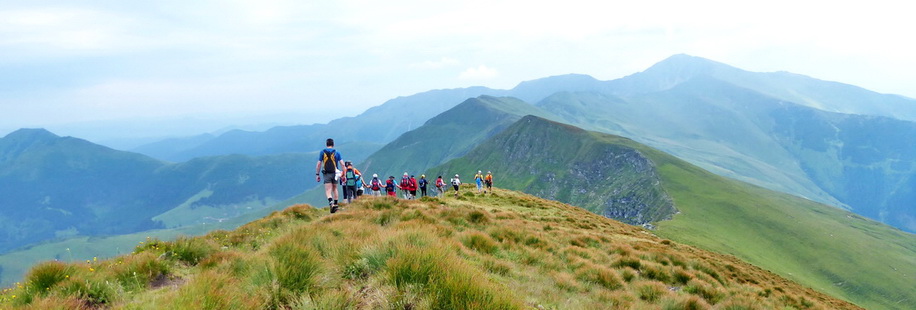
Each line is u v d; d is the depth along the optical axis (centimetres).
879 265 14700
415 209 1836
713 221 17000
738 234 15838
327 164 1644
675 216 17312
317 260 701
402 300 573
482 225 1847
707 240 13175
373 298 600
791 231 16888
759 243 15538
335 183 1662
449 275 607
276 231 1397
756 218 17700
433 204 2261
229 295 557
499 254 1327
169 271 855
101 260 877
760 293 1942
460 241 1343
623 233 3228
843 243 16462
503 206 3547
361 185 2253
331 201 1648
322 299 570
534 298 898
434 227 1426
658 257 1923
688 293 1441
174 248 975
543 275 1208
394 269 629
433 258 661
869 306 12288
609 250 1911
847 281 13588
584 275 1327
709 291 1484
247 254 955
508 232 1727
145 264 806
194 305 519
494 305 568
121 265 800
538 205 3912
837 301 3547
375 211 1723
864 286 13375
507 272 1119
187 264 948
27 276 689
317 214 1867
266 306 588
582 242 1969
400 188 3088
